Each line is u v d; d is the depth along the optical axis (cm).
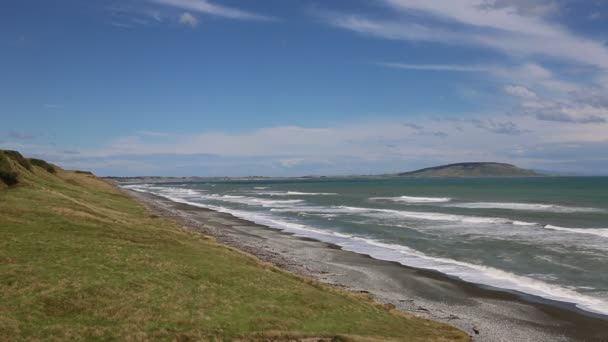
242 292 2412
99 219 3891
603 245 4803
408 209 9262
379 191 18150
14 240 2753
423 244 5122
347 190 19600
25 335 1694
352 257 4472
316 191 18962
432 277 3697
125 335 1777
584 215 7581
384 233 5959
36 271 2289
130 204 8206
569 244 4884
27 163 7881
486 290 3319
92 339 1728
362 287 3378
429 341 2105
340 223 7056
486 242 5119
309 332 1984
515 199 11656
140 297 2141
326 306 2377
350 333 2042
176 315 1998
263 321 2039
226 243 4850
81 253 2681
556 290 3278
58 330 1758
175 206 10506
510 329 2527
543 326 2584
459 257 4419
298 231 6266
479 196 13312
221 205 11012
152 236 3559
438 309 2892
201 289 2361
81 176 13325
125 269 2502
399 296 3170
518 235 5544
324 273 3753
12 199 4019
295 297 2453
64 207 4103
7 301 1944
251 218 7938
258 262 3378
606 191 15012
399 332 2186
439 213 8300
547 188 18062
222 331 1900
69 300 2019
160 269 2589
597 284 3403
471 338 2327
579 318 2716
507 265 4041
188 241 3753
